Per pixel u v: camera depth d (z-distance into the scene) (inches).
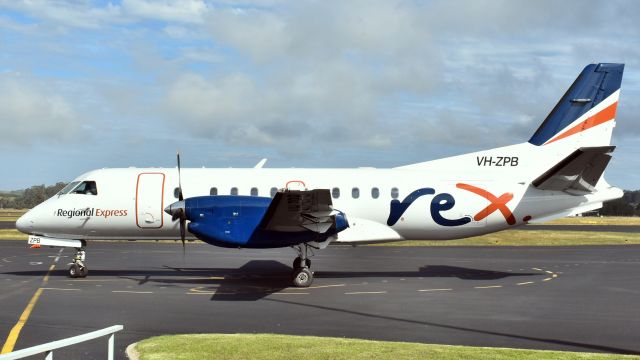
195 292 617.9
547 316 482.3
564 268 843.4
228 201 656.4
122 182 741.9
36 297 581.9
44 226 737.6
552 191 723.4
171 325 445.7
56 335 412.5
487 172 741.9
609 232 1845.5
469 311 505.0
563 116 735.7
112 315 487.2
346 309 515.2
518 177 735.1
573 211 726.5
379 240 728.3
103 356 350.0
